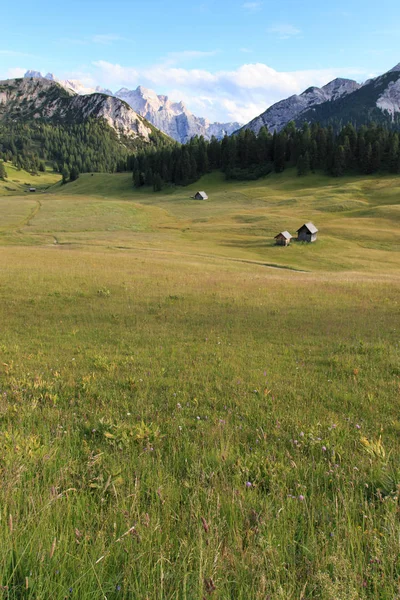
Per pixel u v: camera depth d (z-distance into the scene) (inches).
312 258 2413.9
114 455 196.9
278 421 255.8
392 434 240.2
